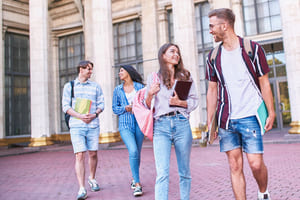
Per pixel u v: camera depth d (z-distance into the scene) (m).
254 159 2.31
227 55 2.42
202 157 7.49
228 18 2.37
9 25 18.58
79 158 3.85
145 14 17.00
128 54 17.98
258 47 2.32
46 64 14.65
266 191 2.53
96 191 4.25
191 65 11.66
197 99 2.65
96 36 13.38
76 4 18.98
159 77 2.60
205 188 4.05
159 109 2.54
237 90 2.38
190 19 11.88
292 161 5.86
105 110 12.91
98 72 13.19
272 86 15.34
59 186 4.92
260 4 14.72
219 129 2.49
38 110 14.27
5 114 18.36
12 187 5.05
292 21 10.33
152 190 4.09
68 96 4.03
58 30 20.36
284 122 14.97
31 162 9.13
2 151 14.66
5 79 18.58
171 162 6.82
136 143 4.13
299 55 10.16
